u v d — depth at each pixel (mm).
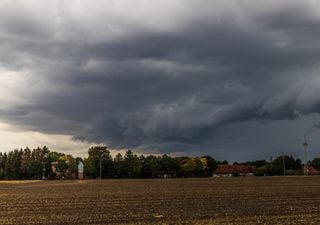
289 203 49281
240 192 71875
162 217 36531
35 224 32812
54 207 46875
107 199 58625
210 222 32750
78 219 35594
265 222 32406
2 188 100438
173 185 106688
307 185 97062
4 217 37406
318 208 43062
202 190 79875
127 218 36062
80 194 71688
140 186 103812
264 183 111312
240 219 34375
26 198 62281
